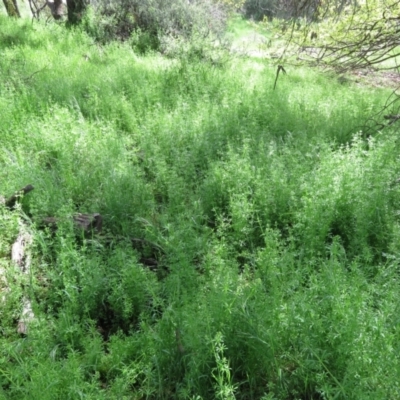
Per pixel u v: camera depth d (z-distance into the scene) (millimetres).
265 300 3240
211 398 3014
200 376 2965
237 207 4570
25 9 20297
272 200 4785
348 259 4227
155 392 3082
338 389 2707
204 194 5141
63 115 6715
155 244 4473
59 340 3377
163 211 5070
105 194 5047
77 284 3844
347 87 10211
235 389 3078
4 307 3551
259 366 3105
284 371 3113
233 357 3098
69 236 4047
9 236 4383
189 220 4562
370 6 5855
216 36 13055
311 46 6590
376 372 2695
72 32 12828
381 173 4973
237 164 5223
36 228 4523
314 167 5098
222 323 2990
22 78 8469
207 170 5680
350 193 4578
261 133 6582
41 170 5418
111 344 3283
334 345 2920
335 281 3229
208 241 4430
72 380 2865
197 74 9344
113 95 7941
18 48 10672
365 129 6914
